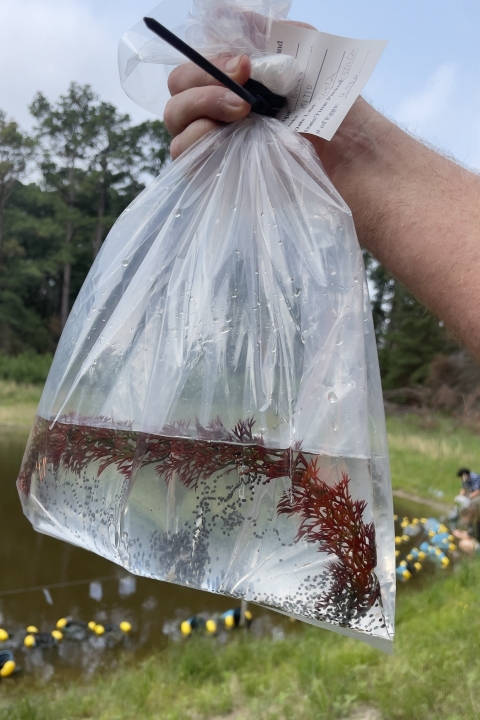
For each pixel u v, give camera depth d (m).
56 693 3.23
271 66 0.88
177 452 0.82
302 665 3.21
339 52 0.91
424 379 20.88
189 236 0.96
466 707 2.48
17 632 4.08
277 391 0.84
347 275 0.85
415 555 6.36
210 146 0.96
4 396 20.64
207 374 0.86
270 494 0.79
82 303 1.00
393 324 22.89
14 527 6.53
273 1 0.95
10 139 32.88
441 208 0.84
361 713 2.64
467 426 16.98
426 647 3.27
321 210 0.89
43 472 0.94
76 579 5.18
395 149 0.91
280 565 0.77
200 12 0.92
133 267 0.98
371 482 0.79
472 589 4.44
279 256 0.90
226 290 0.91
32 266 31.86
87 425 0.90
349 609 0.74
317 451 0.79
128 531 0.80
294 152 0.91
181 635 4.16
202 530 0.80
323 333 0.84
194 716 2.81
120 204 35.41
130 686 3.21
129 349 0.92
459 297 0.78
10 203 33.53
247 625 4.38
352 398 0.80
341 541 0.76
